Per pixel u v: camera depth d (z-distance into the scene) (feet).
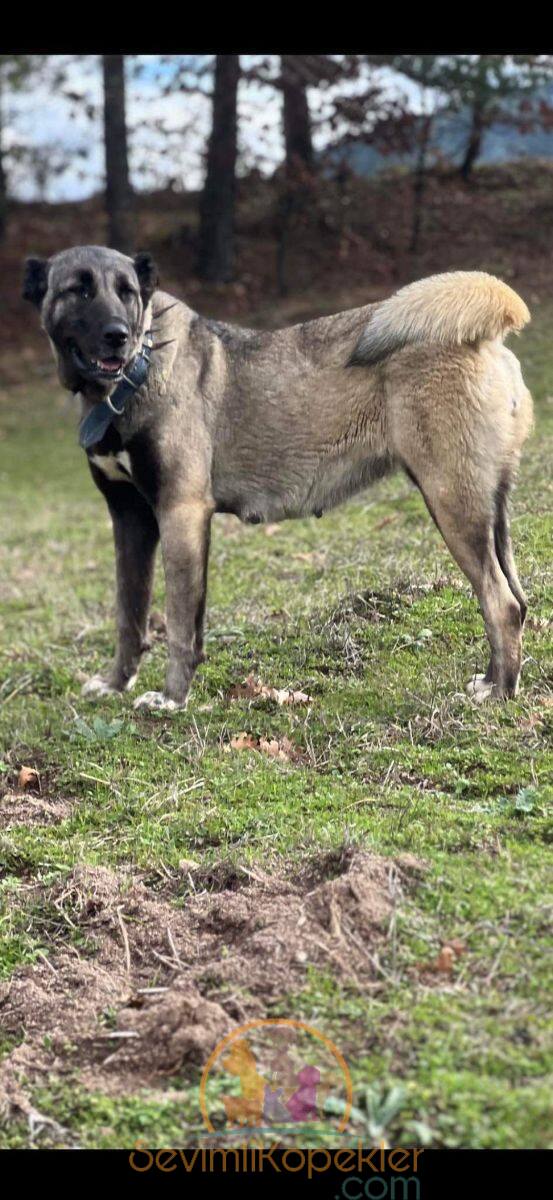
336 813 18.12
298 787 19.56
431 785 19.01
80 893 17.02
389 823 17.30
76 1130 12.66
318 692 23.71
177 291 85.15
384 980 13.60
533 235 84.23
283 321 78.13
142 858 17.93
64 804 20.75
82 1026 14.26
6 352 86.63
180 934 15.72
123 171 78.84
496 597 21.50
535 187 92.94
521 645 21.86
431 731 20.68
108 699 25.38
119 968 15.43
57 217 110.93
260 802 19.21
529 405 22.13
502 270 78.38
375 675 23.65
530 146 100.58
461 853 16.03
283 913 15.06
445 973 13.47
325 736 21.52
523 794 17.48
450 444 21.40
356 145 96.84
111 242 80.02
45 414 73.77
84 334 22.35
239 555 34.96
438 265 82.84
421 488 22.12
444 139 101.24
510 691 21.52
